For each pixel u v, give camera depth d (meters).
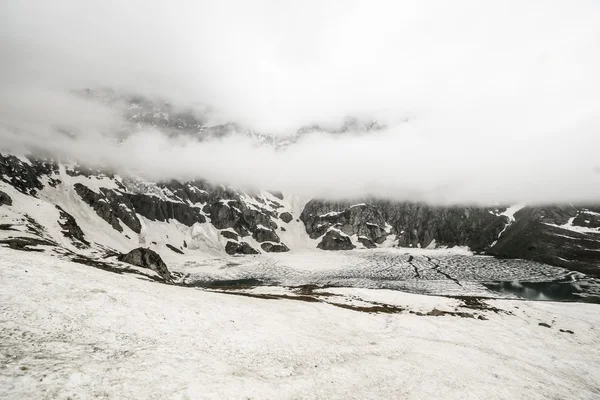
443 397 23.02
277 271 180.00
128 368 16.16
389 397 21.20
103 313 21.89
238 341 25.14
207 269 178.12
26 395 11.83
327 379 21.86
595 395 32.97
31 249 71.00
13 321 17.25
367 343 34.31
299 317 38.78
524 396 27.03
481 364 34.25
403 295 73.94
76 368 14.64
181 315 26.28
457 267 179.88
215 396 15.60
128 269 76.75
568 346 49.97
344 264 199.38
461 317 60.81
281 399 17.34
